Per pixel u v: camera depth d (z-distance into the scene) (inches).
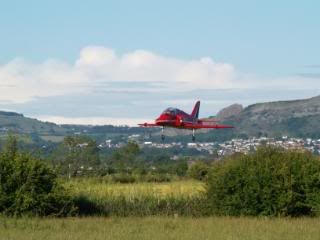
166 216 4212.6
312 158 4441.4
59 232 3174.2
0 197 4010.8
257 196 4232.3
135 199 4475.9
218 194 4338.1
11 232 3171.8
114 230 3243.1
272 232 3198.8
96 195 4532.5
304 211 4320.9
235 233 3149.6
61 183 4212.6
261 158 4404.5
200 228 3366.1
